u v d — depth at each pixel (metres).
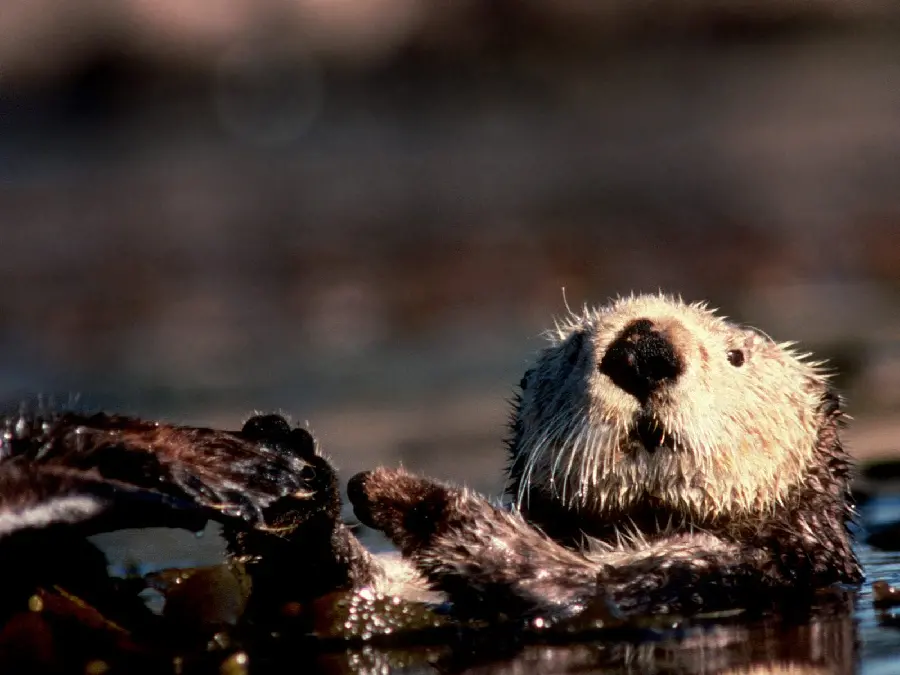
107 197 35.53
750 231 27.38
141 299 26.03
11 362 21.89
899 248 25.52
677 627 8.23
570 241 27.70
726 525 9.34
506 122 42.50
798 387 9.98
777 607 8.77
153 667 7.46
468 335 22.42
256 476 7.71
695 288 24.27
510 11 47.53
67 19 45.19
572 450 9.05
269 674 7.34
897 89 40.81
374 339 22.72
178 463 7.48
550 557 8.62
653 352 8.77
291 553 8.29
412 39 47.41
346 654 7.77
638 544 9.13
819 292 23.39
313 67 46.34
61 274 27.88
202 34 46.19
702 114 40.88
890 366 17.75
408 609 8.28
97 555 8.06
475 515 8.73
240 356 21.70
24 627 7.34
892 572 10.21
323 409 17.64
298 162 39.50
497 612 8.35
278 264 27.98
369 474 9.06
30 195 36.25
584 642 7.94
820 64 44.56
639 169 34.66
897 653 7.49
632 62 46.59
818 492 9.81
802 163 33.44
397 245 28.69
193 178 37.53
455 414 17.09
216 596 8.28
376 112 44.75
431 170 36.72
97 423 7.61
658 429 8.77
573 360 9.54
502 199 32.41
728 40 47.50
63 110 44.06
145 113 44.25
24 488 7.05
